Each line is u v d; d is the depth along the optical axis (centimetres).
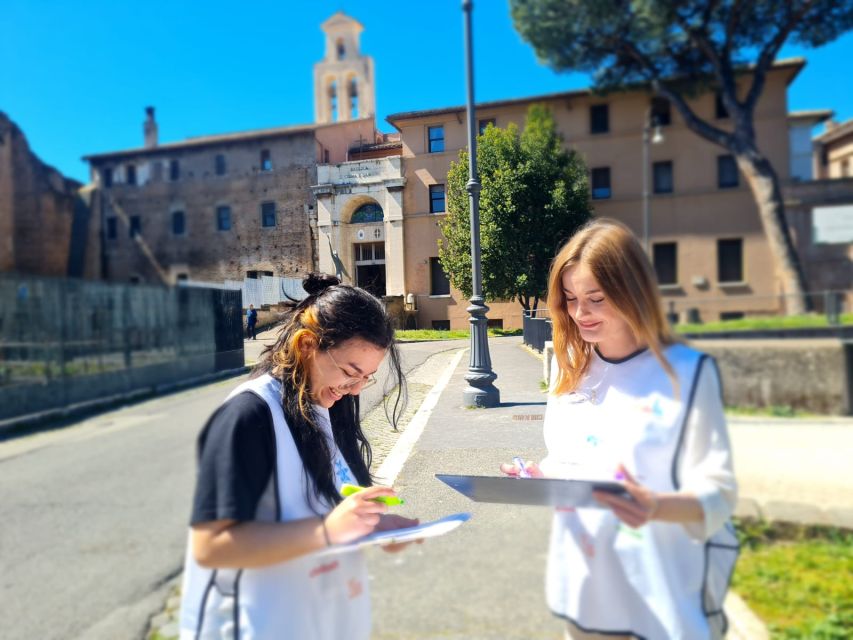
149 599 141
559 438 113
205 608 98
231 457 89
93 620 134
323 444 103
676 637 100
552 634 112
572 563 114
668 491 96
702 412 95
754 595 150
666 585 102
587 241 98
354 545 92
